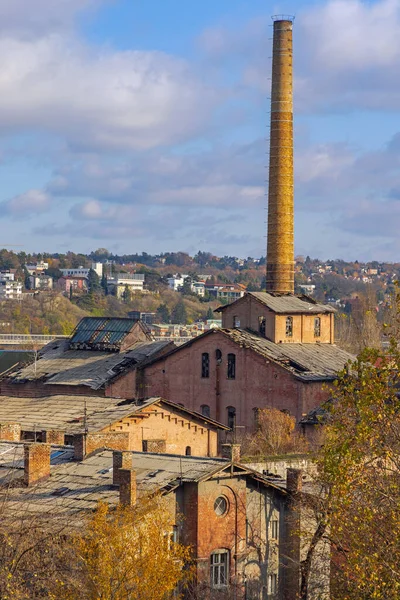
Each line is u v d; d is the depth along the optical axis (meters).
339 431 49.41
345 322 168.00
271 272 140.88
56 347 131.00
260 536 60.53
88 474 57.72
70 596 44.94
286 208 141.00
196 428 84.12
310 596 60.28
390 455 45.94
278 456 78.62
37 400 95.06
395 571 43.69
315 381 110.75
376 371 46.59
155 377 122.25
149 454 61.41
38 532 47.91
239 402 115.69
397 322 51.31
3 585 42.12
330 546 58.47
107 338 127.69
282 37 142.25
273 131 141.75
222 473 57.84
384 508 47.09
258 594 60.06
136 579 46.53
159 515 49.75
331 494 48.25
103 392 119.12
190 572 50.91
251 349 114.88
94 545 46.28
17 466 59.97
